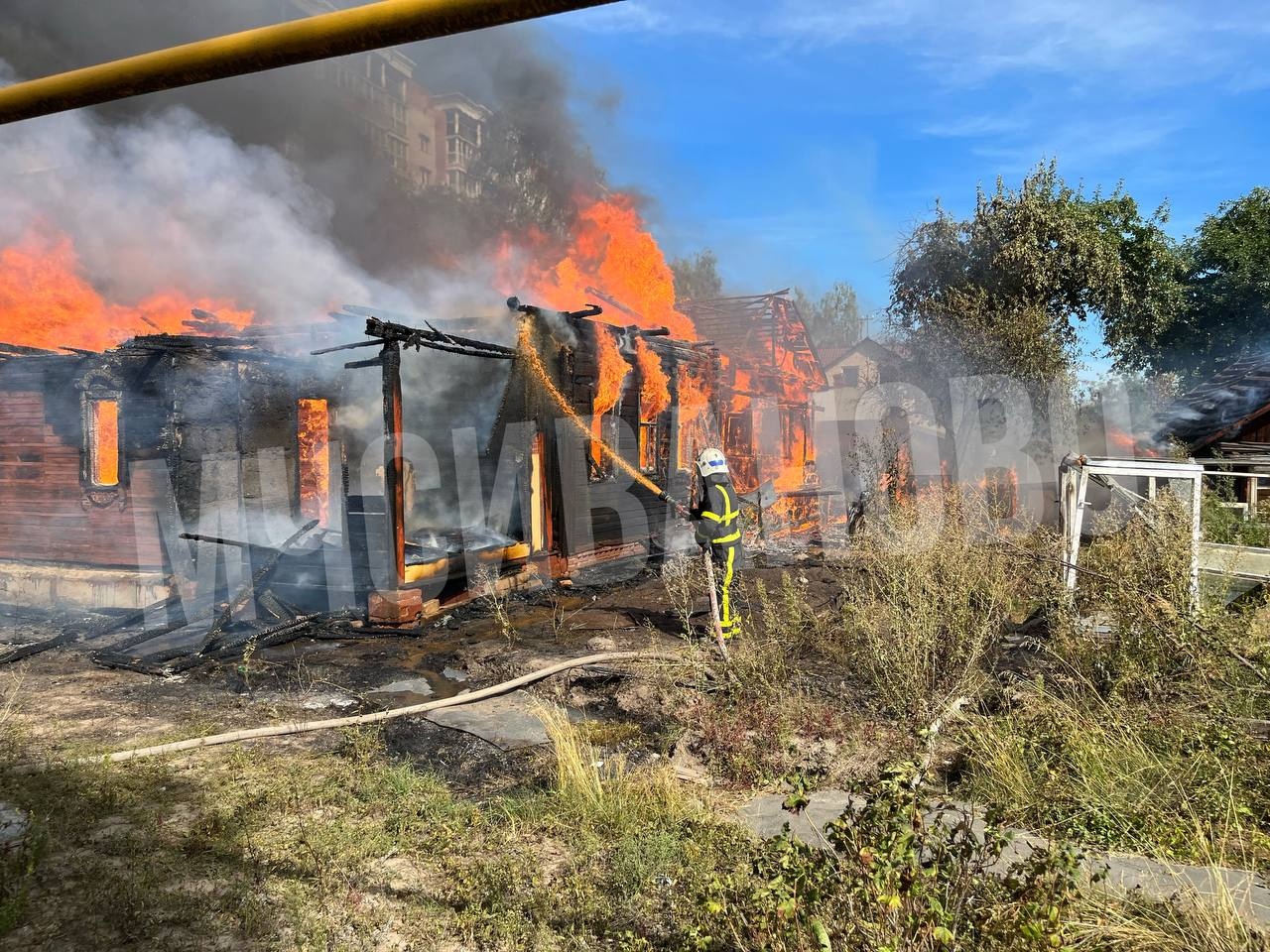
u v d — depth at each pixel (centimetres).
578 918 319
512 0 109
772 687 551
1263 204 3478
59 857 367
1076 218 1930
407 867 363
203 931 313
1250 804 376
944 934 225
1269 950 260
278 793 428
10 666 692
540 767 474
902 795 278
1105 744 423
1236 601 623
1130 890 298
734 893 298
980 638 564
